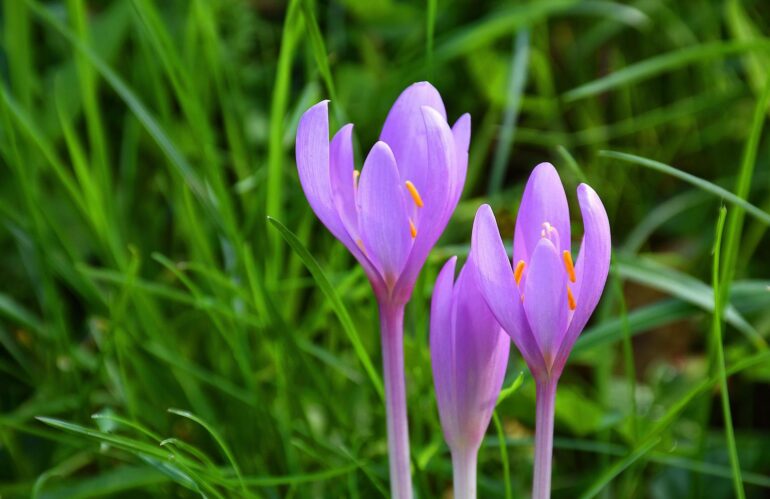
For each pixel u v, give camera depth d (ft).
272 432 2.92
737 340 3.39
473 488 2.51
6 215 3.06
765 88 2.77
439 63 3.42
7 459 3.04
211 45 3.22
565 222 2.43
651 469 3.11
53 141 3.80
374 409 2.97
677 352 3.66
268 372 3.06
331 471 2.72
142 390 3.09
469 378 2.47
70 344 3.03
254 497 2.69
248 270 2.88
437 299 2.47
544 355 2.43
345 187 2.47
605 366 3.11
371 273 2.47
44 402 3.05
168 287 3.40
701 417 2.87
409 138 2.49
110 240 3.06
